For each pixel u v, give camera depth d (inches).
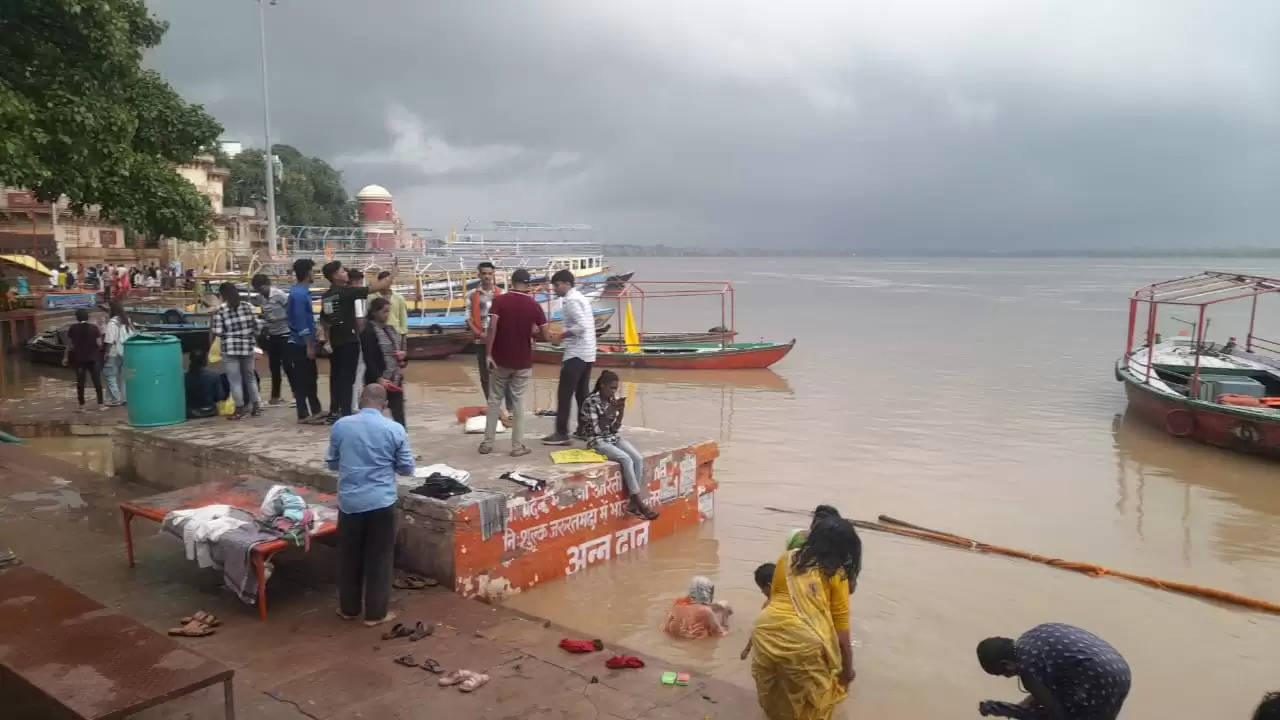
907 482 494.6
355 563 245.9
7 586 213.6
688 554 352.5
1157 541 402.3
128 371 390.9
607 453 341.7
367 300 385.4
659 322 1845.5
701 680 220.2
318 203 3014.3
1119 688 159.0
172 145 810.8
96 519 335.3
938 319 1889.8
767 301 2711.6
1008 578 345.1
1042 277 5487.2
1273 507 463.2
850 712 237.0
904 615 305.4
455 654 229.0
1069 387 887.7
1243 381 721.6
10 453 443.5
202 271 1862.7
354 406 391.2
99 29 600.7
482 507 282.2
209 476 354.9
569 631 251.8
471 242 1498.5
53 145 586.2
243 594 248.4
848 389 874.8
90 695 160.7
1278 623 308.3
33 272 1505.9
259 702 200.4
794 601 194.7
